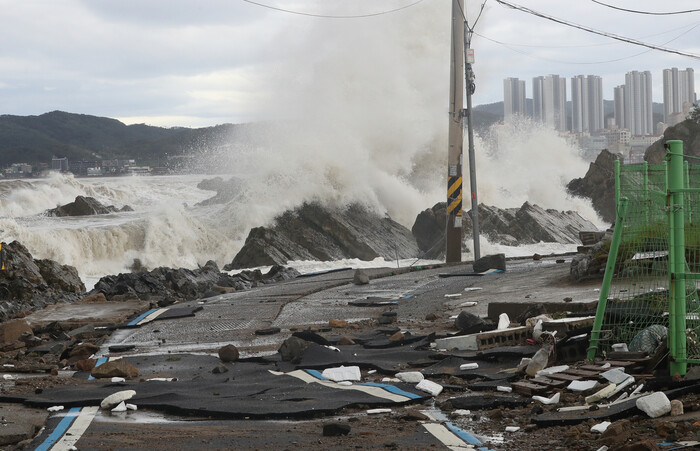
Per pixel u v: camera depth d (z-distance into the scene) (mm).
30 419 7461
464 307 15383
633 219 8961
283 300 18500
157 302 19125
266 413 7469
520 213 40750
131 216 49781
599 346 8930
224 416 7531
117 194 72312
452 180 27156
